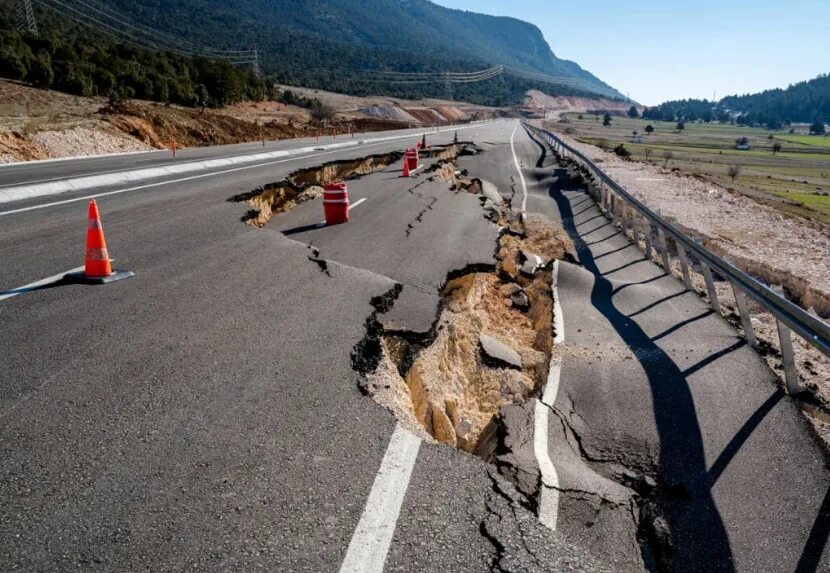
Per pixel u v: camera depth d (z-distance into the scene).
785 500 3.91
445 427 5.27
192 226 8.76
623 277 9.98
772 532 3.62
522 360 6.98
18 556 2.39
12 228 8.23
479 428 5.62
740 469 4.25
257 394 3.88
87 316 5.04
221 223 9.03
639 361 6.12
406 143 31.66
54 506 2.70
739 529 3.66
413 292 6.77
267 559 2.46
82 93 41.12
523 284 9.92
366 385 4.21
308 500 2.87
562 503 3.80
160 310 5.29
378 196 13.86
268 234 8.59
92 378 3.94
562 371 5.87
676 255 12.09
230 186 12.52
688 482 4.14
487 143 37.38
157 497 2.80
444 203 13.50
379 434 3.55
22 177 13.01
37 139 20.42
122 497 2.79
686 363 6.09
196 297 5.71
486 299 8.66
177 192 11.80
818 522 3.69
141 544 2.50
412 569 2.47
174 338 4.68
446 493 3.03
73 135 22.36
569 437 4.68
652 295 8.73
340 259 7.95
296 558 2.48
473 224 11.33
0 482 2.84
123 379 3.95
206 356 4.40
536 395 5.54
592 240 12.88
